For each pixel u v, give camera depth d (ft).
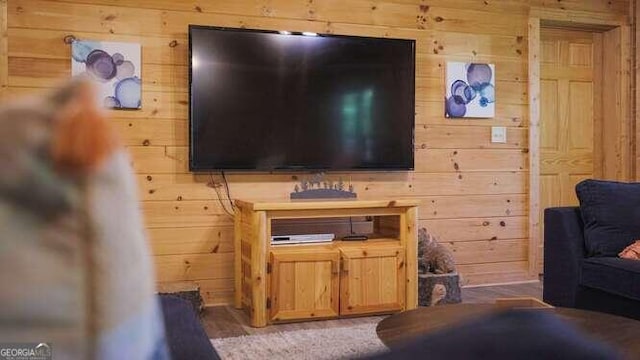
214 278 12.45
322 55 12.66
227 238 12.48
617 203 10.18
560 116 15.81
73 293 1.27
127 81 11.77
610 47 15.92
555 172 15.79
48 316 1.25
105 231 1.32
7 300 1.22
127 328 1.36
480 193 14.46
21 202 1.25
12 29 11.18
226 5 12.42
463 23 14.24
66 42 11.44
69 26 11.47
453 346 1.29
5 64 11.14
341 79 12.82
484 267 14.56
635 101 15.67
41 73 11.31
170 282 12.06
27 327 1.24
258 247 10.67
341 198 12.18
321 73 12.66
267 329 10.53
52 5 11.37
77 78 1.38
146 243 1.50
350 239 11.99
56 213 1.27
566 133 15.88
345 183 13.28
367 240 11.95
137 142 11.91
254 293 10.69
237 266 12.13
